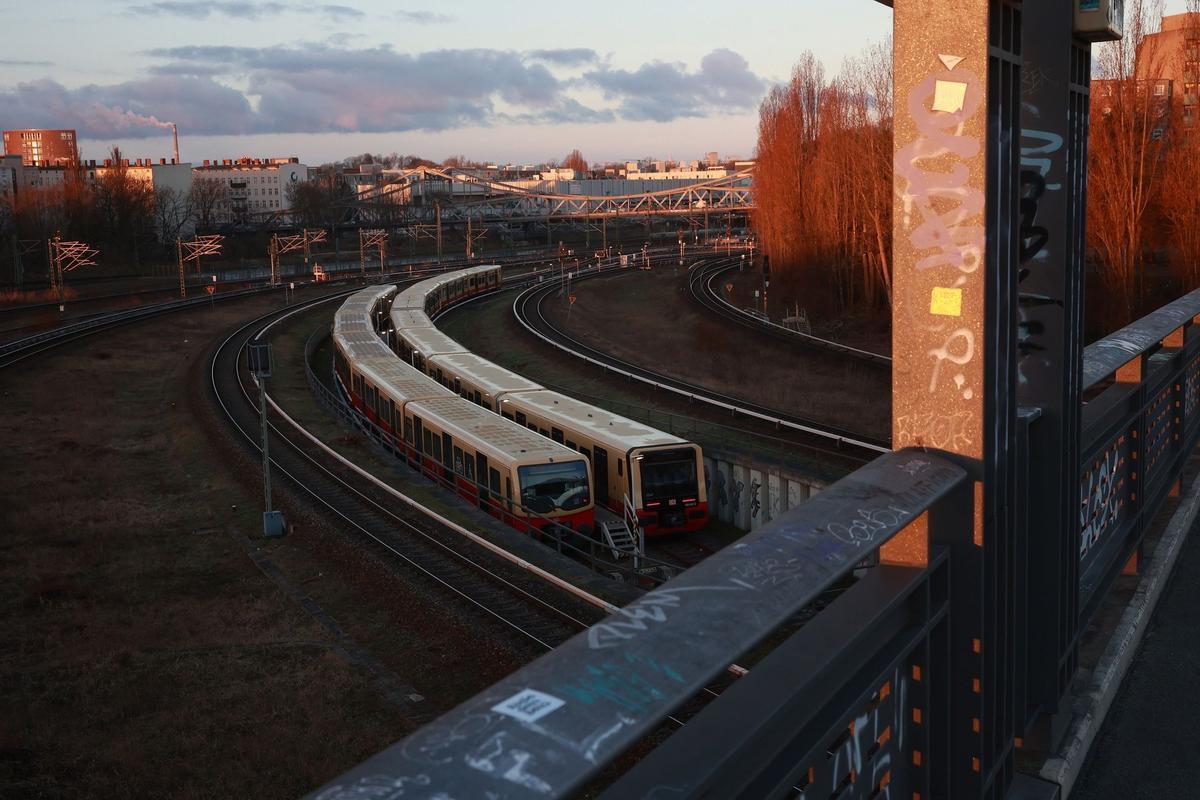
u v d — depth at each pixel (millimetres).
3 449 32000
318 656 15336
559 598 16312
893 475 3447
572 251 137250
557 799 1751
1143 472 7250
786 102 66375
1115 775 5016
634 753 11211
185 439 32500
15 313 64375
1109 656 5926
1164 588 7445
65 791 11617
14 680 14992
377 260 127312
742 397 36562
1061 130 4645
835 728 2996
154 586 19516
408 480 24797
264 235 135250
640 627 2312
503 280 90875
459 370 33906
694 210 166750
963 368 3707
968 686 3854
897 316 3838
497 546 18781
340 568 19219
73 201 101438
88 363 47250
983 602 3803
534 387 30531
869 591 3359
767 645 13891
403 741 1882
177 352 52688
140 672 15102
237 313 68000
